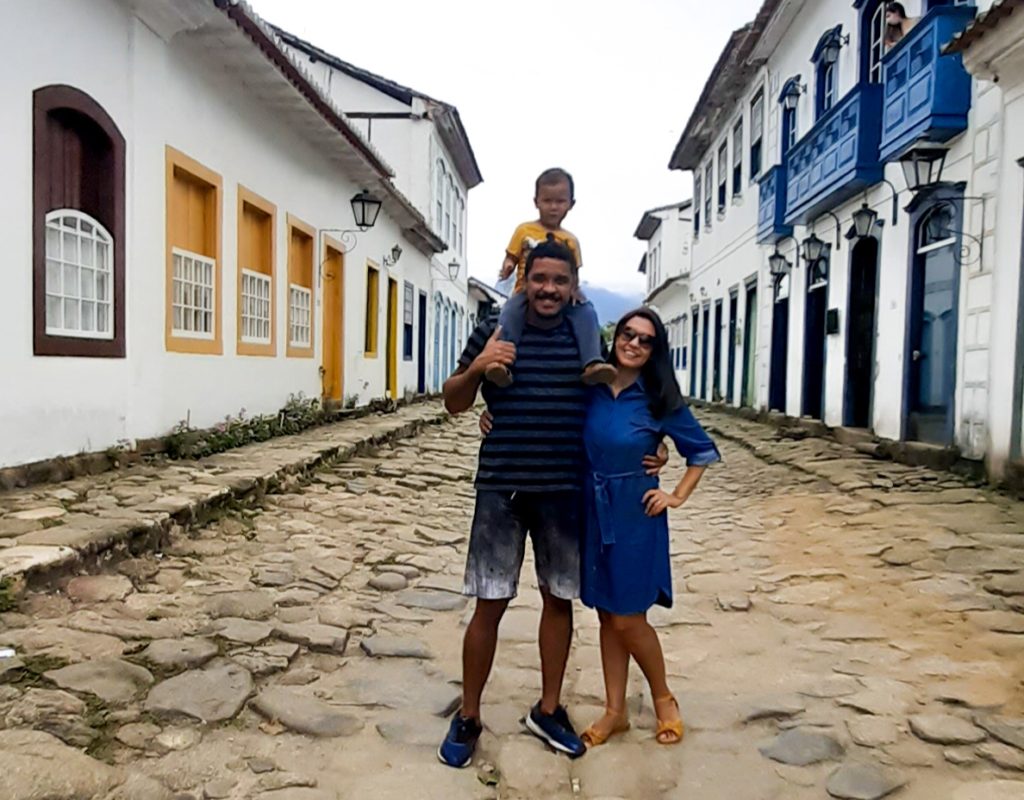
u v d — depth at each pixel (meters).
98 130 7.32
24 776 2.68
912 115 9.84
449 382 3.22
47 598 4.36
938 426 10.11
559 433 3.23
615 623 3.35
